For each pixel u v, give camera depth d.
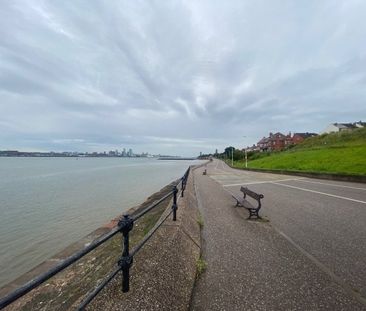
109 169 76.94
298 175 27.75
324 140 61.03
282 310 3.25
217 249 5.43
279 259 4.87
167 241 4.65
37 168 84.12
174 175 51.78
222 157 155.00
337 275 4.20
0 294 5.49
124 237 2.92
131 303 2.90
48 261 7.00
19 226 14.10
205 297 3.59
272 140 113.19
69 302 3.93
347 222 7.63
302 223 7.55
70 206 19.59
